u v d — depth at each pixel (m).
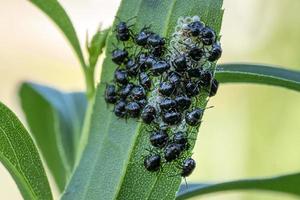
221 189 0.13
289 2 0.28
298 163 0.28
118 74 0.12
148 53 0.12
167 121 0.12
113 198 0.12
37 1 0.13
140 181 0.12
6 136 0.12
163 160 0.12
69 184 0.12
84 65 0.13
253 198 0.26
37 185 0.12
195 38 0.12
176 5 0.12
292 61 0.28
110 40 0.13
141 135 0.12
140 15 0.12
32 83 0.15
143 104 0.12
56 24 0.13
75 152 0.14
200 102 0.12
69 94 0.15
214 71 0.12
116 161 0.12
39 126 0.16
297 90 0.12
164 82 0.12
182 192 0.13
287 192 0.13
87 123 0.13
